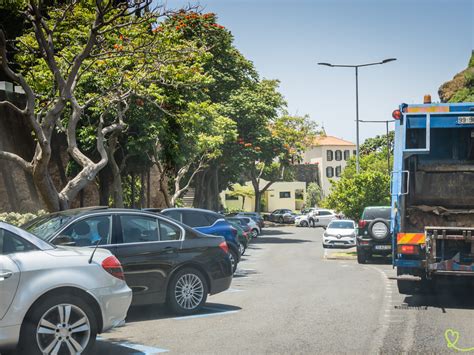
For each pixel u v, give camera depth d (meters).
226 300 13.61
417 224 12.70
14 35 23.86
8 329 7.21
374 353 8.34
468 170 13.06
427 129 12.46
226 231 18.98
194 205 48.44
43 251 7.72
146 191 37.81
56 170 27.56
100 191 30.28
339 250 34.31
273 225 78.88
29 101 15.89
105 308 7.90
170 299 11.50
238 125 45.03
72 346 7.57
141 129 26.73
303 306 12.63
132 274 11.03
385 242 24.56
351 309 12.20
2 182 22.89
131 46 20.62
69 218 10.84
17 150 24.14
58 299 7.52
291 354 8.30
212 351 8.53
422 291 14.41
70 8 18.28
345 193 29.88
